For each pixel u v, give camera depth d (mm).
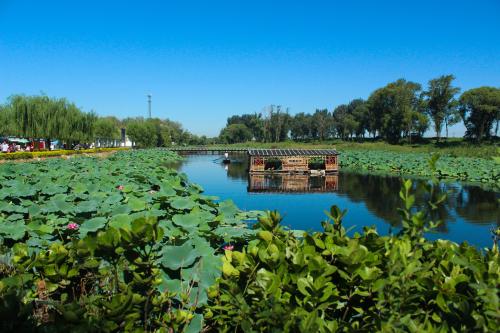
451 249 2676
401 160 35812
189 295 2867
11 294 2426
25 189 9016
